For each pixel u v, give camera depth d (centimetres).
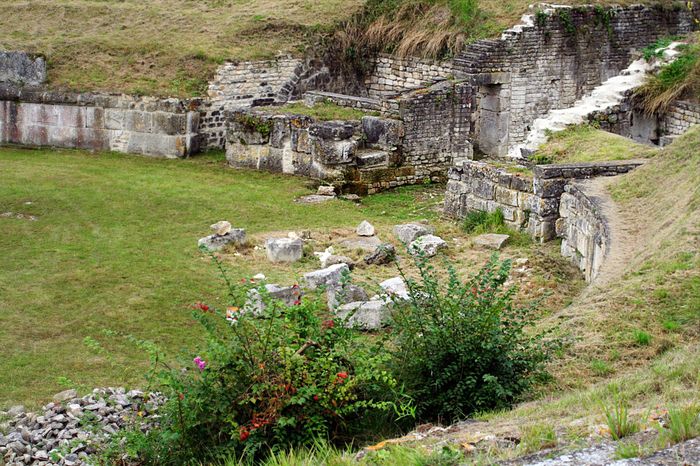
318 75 2758
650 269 1265
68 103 2531
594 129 2134
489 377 961
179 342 1373
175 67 2622
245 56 2662
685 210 1410
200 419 952
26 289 1552
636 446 716
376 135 2348
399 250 1766
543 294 1476
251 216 1989
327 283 1528
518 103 2667
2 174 2214
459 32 2680
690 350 1020
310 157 2305
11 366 1279
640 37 2800
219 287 1588
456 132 2430
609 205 1560
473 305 1028
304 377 944
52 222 1900
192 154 2509
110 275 1620
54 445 1049
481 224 1844
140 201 2056
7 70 2578
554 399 948
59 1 2920
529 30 2627
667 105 2294
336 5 2889
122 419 1093
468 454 779
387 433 965
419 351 1009
